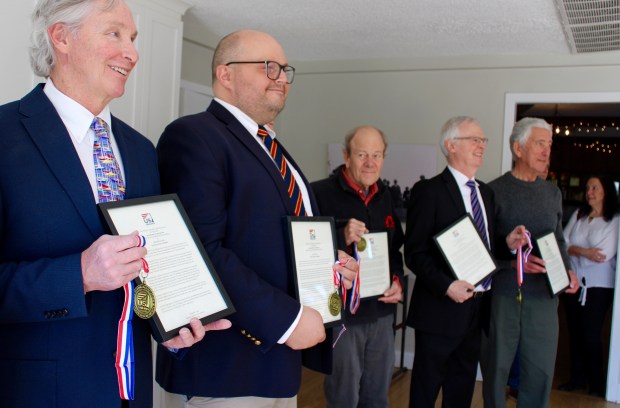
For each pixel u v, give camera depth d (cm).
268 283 155
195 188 150
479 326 291
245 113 171
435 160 450
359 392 281
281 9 329
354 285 226
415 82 456
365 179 266
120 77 127
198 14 340
